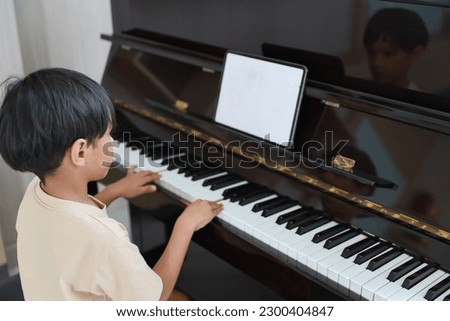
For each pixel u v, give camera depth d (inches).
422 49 49.5
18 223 42.3
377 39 52.6
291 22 59.6
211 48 70.1
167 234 86.6
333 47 56.7
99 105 37.6
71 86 36.7
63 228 38.2
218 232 55.6
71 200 39.2
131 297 39.6
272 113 58.0
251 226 52.4
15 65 81.5
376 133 50.9
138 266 39.3
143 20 78.2
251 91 59.9
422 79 50.3
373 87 54.6
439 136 46.8
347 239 49.9
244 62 60.9
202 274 81.1
